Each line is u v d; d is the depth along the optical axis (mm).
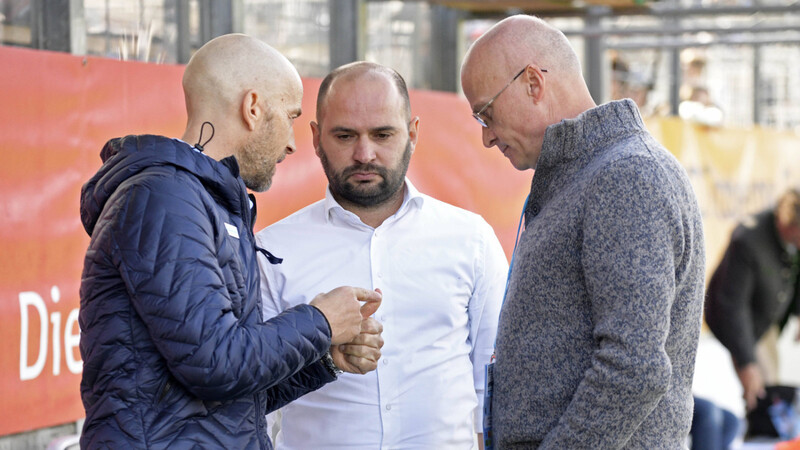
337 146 6855
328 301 5402
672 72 27578
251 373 4832
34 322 7910
